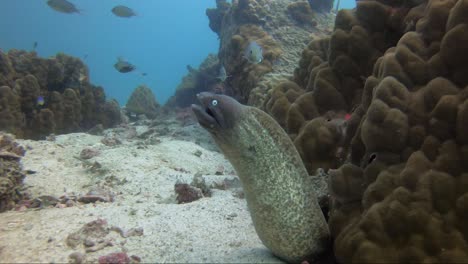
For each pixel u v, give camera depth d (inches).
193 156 53.9
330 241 23.1
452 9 20.1
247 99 66.5
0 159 28.7
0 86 56.1
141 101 104.3
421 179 18.5
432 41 21.5
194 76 108.2
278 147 22.4
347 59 30.3
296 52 69.4
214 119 20.5
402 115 20.1
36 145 46.0
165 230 24.4
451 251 17.0
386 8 28.4
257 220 22.1
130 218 26.5
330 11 87.7
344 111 31.0
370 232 18.8
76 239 21.4
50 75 66.5
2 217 25.6
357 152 24.7
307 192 22.8
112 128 79.6
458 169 18.3
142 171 40.5
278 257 22.5
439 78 20.1
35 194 31.3
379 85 21.2
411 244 17.8
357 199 22.1
